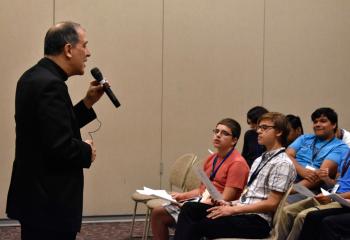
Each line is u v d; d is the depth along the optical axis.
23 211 2.15
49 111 2.07
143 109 5.38
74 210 2.16
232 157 3.52
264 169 3.11
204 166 3.75
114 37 5.27
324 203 3.58
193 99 5.50
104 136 5.29
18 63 5.07
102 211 5.33
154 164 5.43
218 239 2.96
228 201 3.34
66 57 2.24
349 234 3.26
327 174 3.84
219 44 5.55
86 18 5.20
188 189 4.21
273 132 3.12
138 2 5.32
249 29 5.63
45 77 2.13
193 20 5.48
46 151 2.08
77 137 2.21
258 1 5.65
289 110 5.79
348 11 5.90
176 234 3.19
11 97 5.07
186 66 5.48
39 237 2.18
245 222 3.02
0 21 5.02
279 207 2.97
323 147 4.21
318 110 4.21
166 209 3.72
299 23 5.78
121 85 5.31
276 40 5.72
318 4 5.82
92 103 2.63
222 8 5.55
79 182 2.20
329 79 5.88
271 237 3.00
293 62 5.78
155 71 5.39
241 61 5.62
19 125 2.17
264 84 5.70
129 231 4.93
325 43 5.86
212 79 5.54
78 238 4.64
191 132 5.50
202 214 3.20
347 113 5.93
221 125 3.56
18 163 2.19
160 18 5.39
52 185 2.12
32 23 5.09
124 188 5.37
